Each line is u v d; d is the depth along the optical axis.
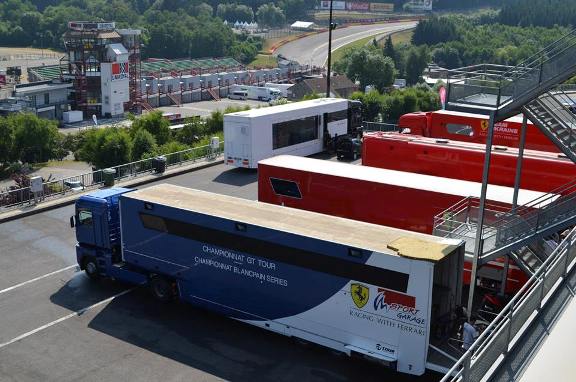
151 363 15.14
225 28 194.75
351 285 14.27
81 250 19.92
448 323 14.27
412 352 13.61
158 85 113.06
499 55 146.00
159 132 57.88
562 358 10.63
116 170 32.75
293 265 15.16
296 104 38.44
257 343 16.12
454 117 31.44
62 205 28.09
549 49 15.03
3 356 15.49
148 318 17.48
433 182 20.69
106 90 98.50
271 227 15.45
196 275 17.25
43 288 19.50
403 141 26.05
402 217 20.31
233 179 32.88
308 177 22.67
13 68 126.00
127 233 18.59
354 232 15.12
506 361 10.73
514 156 22.77
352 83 114.25
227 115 33.94
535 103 15.98
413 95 65.75
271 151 34.88
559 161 21.83
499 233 15.67
